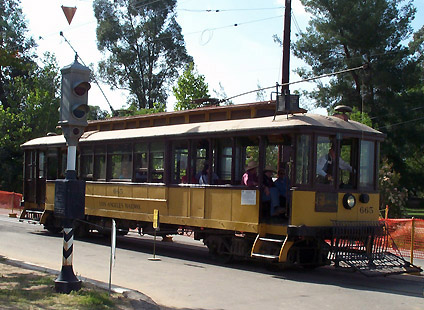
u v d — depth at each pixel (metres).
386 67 35.59
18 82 44.59
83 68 8.72
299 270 12.52
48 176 19.67
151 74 54.22
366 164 12.46
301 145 11.47
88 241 17.62
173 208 14.24
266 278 11.24
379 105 37.72
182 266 12.65
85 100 8.73
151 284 10.26
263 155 12.15
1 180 43.22
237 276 11.41
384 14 35.25
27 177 20.95
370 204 12.38
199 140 13.77
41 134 40.78
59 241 17.03
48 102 41.16
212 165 13.40
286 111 11.95
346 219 11.92
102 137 17.12
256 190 12.09
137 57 53.97
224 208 12.82
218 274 11.59
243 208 12.36
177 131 14.31
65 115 8.70
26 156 21.09
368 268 10.80
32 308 7.28
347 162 12.23
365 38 34.78
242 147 12.94
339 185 11.94
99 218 17.53
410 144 37.84
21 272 10.13
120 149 16.39
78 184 8.66
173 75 54.66
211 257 13.62
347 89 38.12
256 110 13.06
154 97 54.12
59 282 8.43
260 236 11.98
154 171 15.05
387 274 10.62
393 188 23.61
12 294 8.06
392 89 36.72
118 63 53.81
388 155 37.72
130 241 18.09
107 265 12.48
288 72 17.98
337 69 38.03
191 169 13.93
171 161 14.56
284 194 12.44
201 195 13.45
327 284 10.72
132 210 15.66
